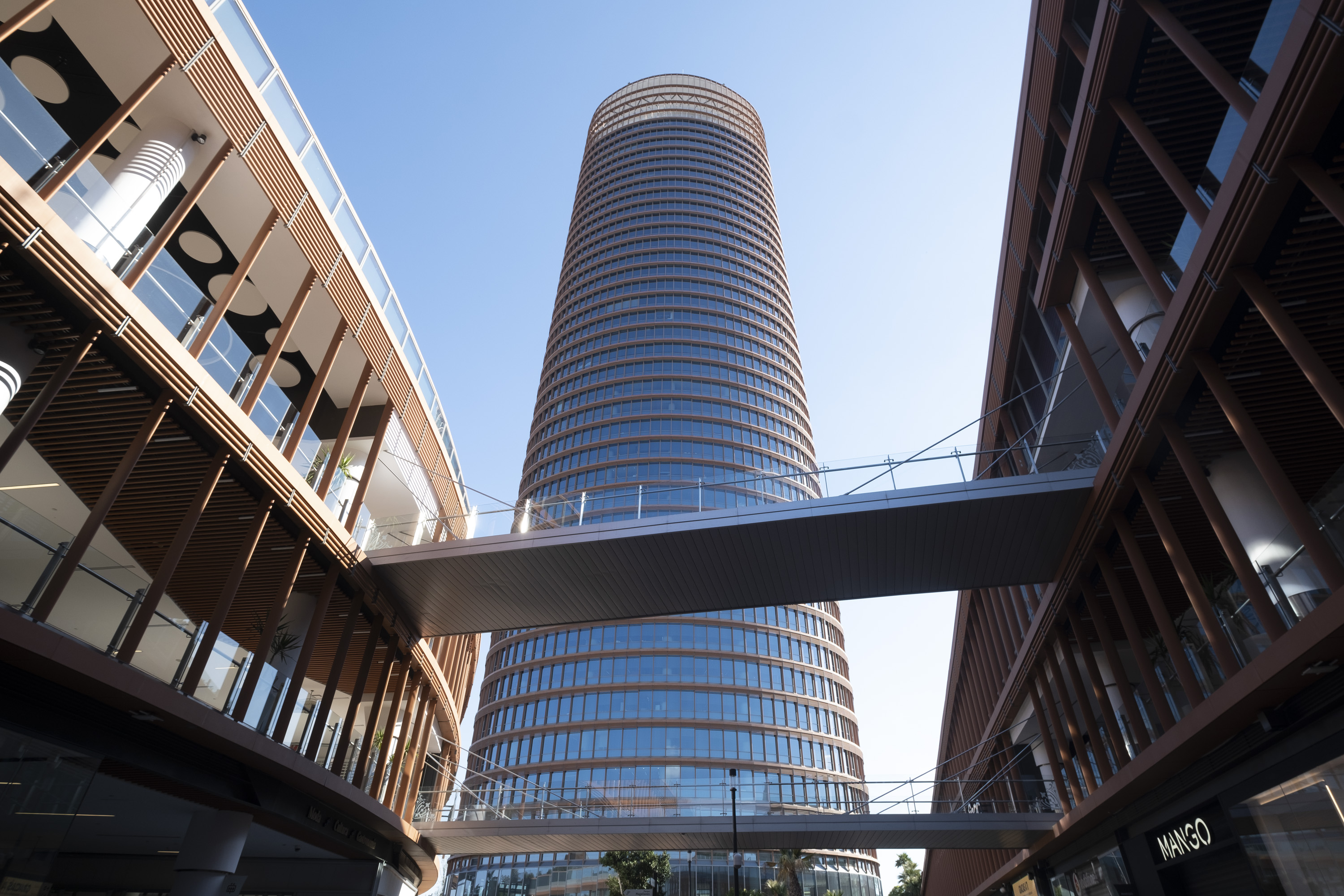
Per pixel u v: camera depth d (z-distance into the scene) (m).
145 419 13.63
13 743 10.36
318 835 18.59
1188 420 14.55
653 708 71.00
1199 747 14.50
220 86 14.09
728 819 26.70
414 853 26.06
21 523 10.16
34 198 10.08
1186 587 14.30
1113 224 15.39
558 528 20.14
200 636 13.70
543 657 77.25
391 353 21.86
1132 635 17.34
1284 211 10.46
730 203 118.19
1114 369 20.06
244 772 15.26
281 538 17.70
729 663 74.81
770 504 19.12
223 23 14.56
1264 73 10.62
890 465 19.38
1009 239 22.66
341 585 20.25
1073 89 18.00
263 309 19.81
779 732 71.38
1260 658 11.63
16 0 12.47
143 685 11.73
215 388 13.83
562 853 65.38
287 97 16.83
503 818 26.80
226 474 15.30
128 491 15.87
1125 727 24.77
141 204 12.88
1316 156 9.80
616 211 117.19
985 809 27.77
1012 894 34.16
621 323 100.62
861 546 19.83
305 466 18.22
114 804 16.59
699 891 62.06
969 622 38.78
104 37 13.12
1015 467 25.61
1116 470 16.34
